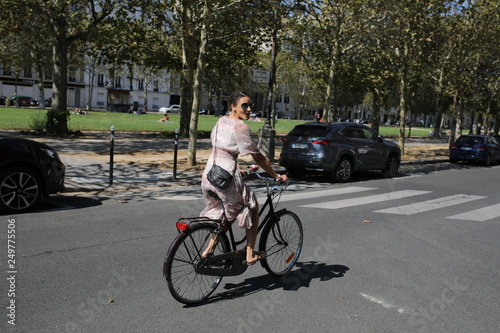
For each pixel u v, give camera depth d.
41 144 6.82
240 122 3.71
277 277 4.51
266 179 4.09
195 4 12.23
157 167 12.02
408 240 6.20
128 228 5.98
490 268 5.16
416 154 22.38
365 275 4.69
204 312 3.61
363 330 3.44
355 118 108.75
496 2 18.91
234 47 21.92
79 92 72.38
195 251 3.72
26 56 42.62
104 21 17.88
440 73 31.39
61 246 5.05
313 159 11.55
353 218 7.41
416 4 16.67
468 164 21.28
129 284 4.08
